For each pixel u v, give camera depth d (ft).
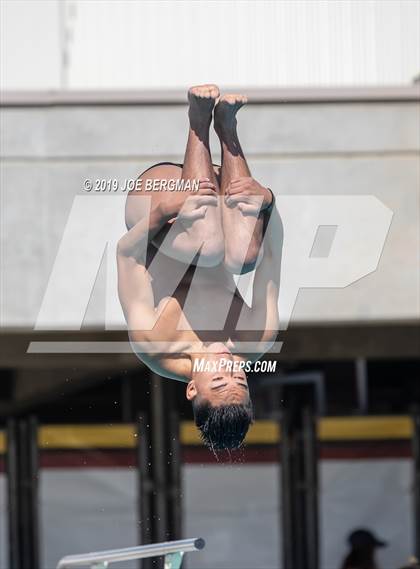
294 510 112.47
